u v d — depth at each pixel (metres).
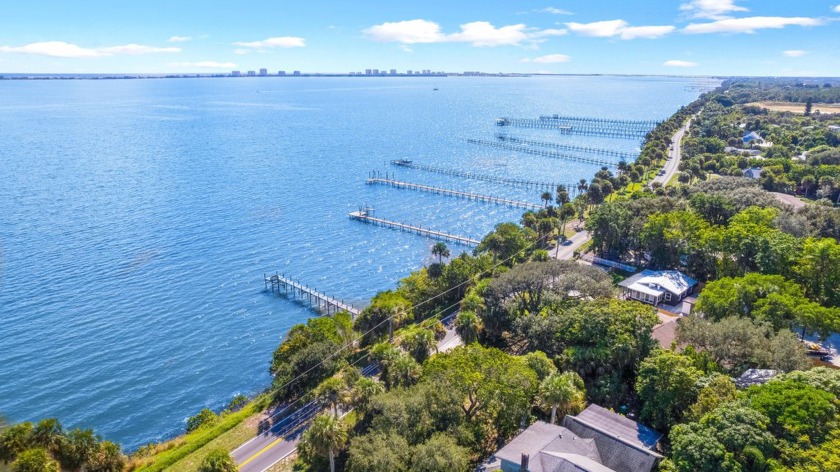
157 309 114.62
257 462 64.19
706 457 46.41
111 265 135.38
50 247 145.25
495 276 102.94
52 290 120.50
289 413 74.69
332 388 64.81
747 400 52.53
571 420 59.22
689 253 106.56
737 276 95.19
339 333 91.00
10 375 90.50
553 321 75.62
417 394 60.22
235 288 126.56
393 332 96.62
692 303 92.56
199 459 65.12
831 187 155.62
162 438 77.56
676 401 58.12
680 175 185.12
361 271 138.62
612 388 64.75
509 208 192.88
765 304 74.12
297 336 87.38
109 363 95.12
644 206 126.81
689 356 65.44
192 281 128.75
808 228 107.00
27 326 105.44
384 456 51.00
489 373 62.25
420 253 151.25
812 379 53.94
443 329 93.88
